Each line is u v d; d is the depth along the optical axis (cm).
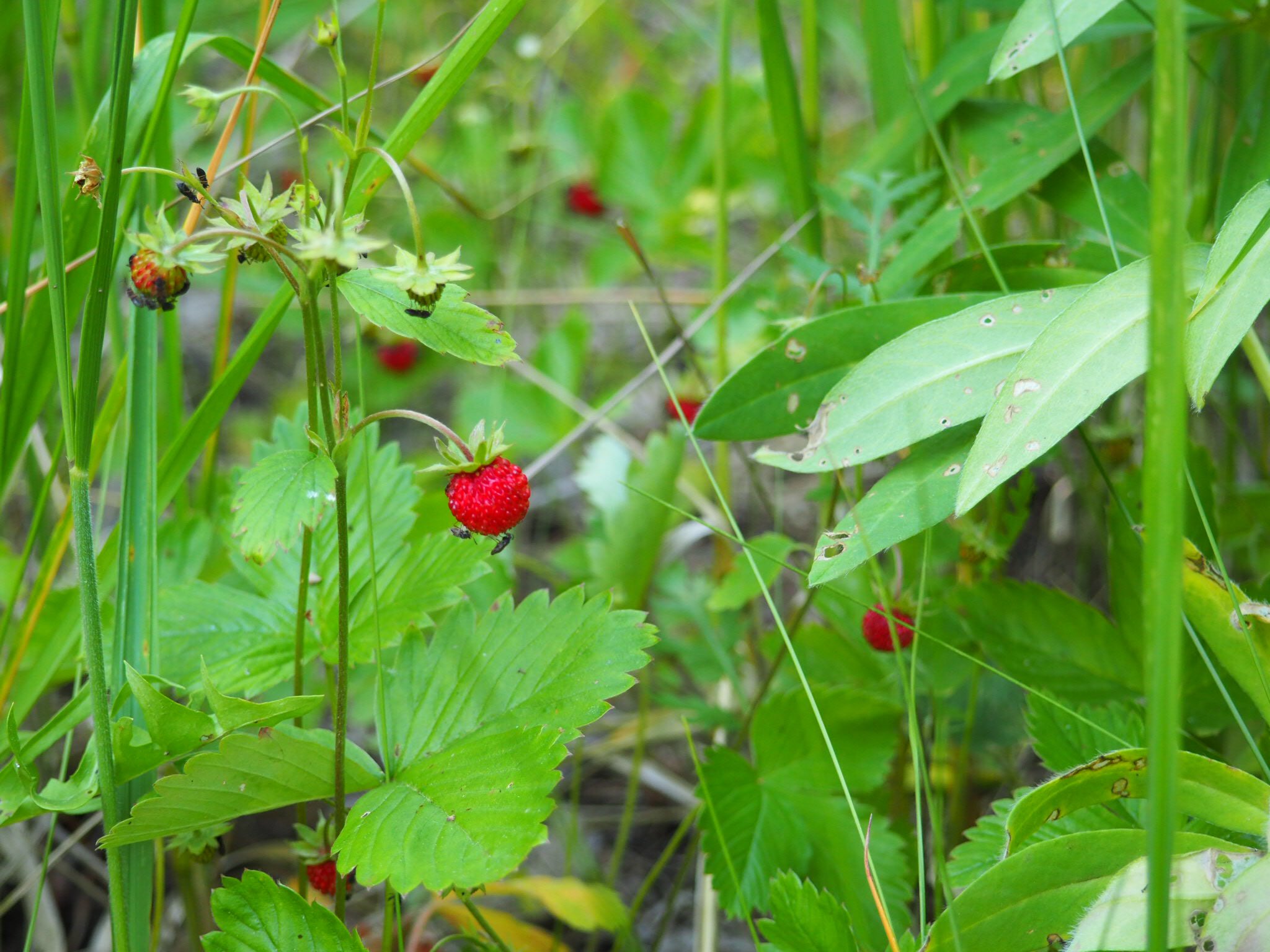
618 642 52
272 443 59
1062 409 49
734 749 61
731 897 56
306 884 55
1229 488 63
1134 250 57
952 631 60
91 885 63
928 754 62
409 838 49
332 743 52
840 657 62
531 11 117
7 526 75
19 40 73
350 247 47
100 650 50
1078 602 58
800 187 64
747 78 106
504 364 49
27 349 55
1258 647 50
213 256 48
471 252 100
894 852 57
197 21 109
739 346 77
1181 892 48
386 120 107
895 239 60
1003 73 54
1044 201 59
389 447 57
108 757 51
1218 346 49
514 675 52
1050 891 48
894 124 62
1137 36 63
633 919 60
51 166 50
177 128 99
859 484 59
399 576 55
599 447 69
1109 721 55
